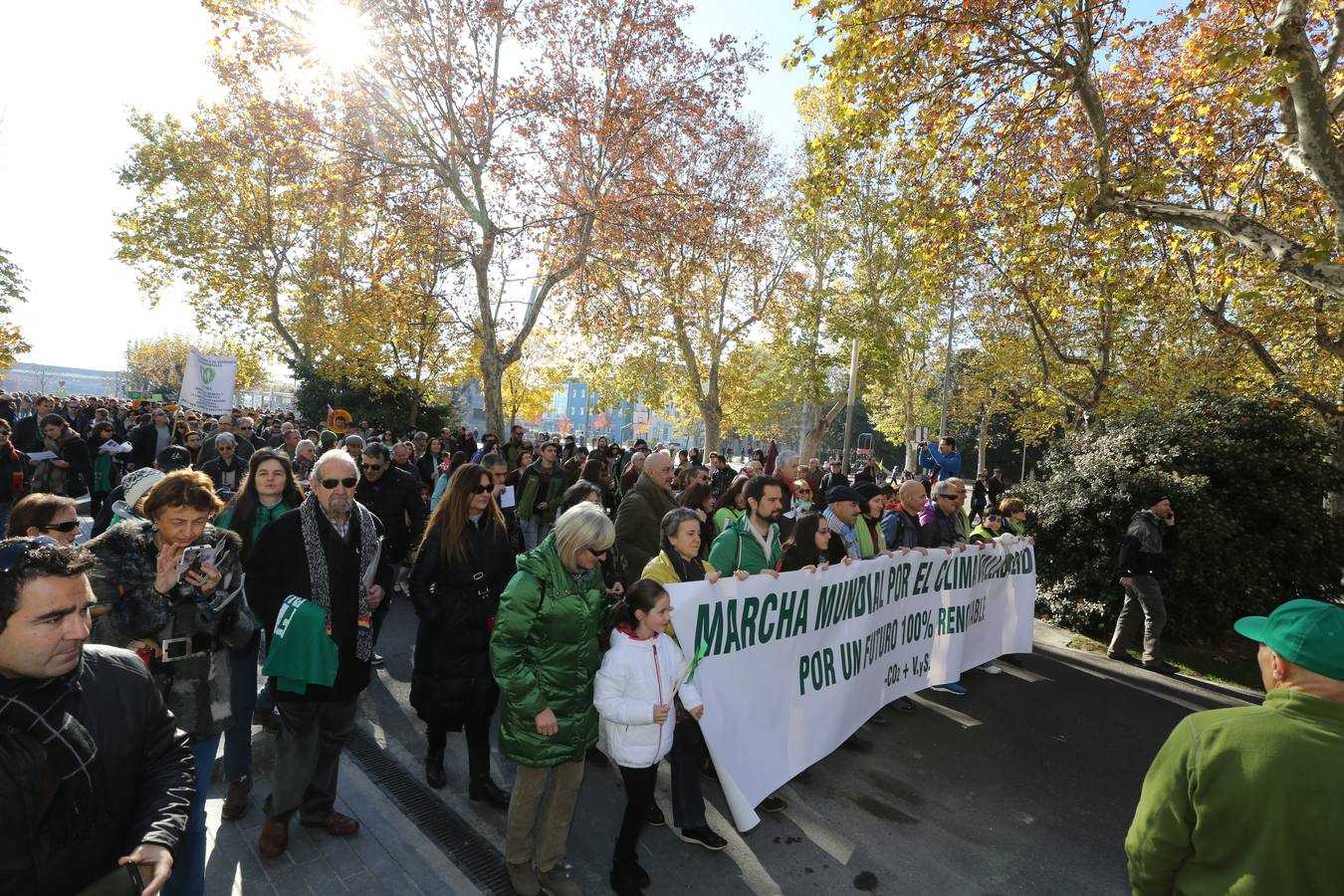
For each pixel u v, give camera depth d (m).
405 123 13.98
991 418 45.31
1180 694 6.42
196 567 2.49
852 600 4.70
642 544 5.25
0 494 7.31
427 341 21.83
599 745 4.43
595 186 15.32
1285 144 6.84
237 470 7.29
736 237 17.53
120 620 2.38
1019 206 9.56
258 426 22.05
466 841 3.42
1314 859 1.50
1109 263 9.51
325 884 3.00
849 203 21.45
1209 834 1.63
